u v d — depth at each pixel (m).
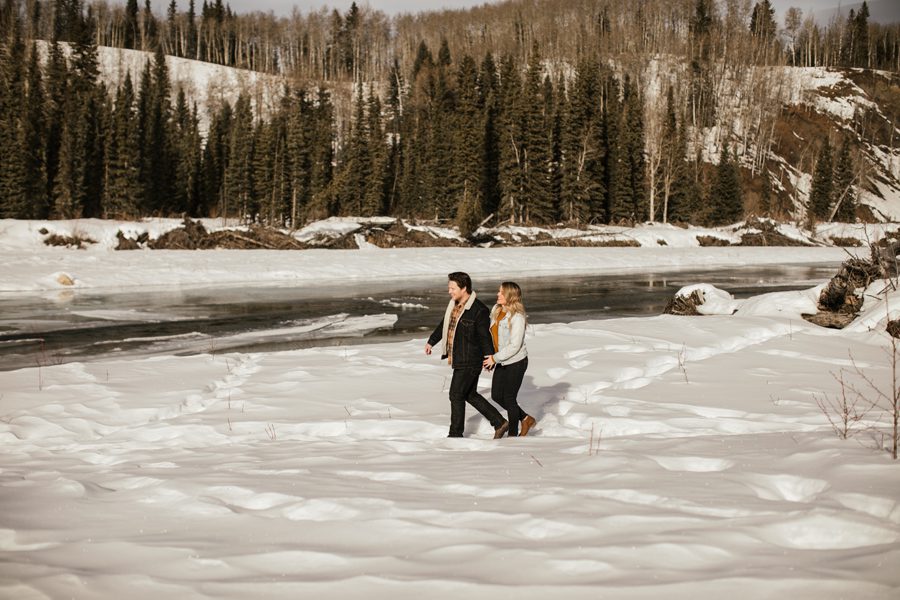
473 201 56.28
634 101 73.31
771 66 117.88
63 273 26.14
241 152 66.56
